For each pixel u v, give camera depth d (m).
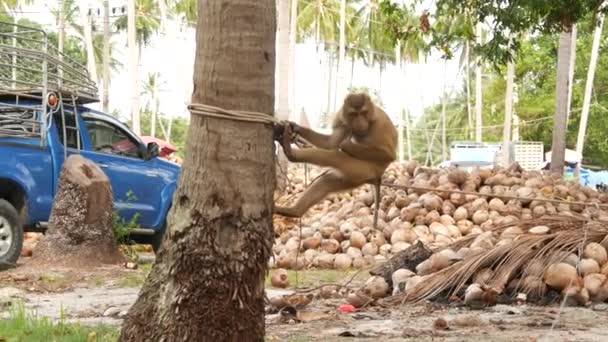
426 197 16.61
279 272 12.19
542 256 10.53
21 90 13.34
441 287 10.44
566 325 8.79
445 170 18.20
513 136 66.06
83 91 14.20
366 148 6.79
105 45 43.41
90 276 12.34
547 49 53.94
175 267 5.68
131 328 5.82
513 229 11.95
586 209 16.55
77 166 13.28
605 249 10.66
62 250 13.13
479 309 9.94
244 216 5.64
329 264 14.98
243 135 5.61
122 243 14.53
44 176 13.47
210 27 5.59
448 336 8.10
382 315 9.57
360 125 6.70
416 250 11.60
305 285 12.33
